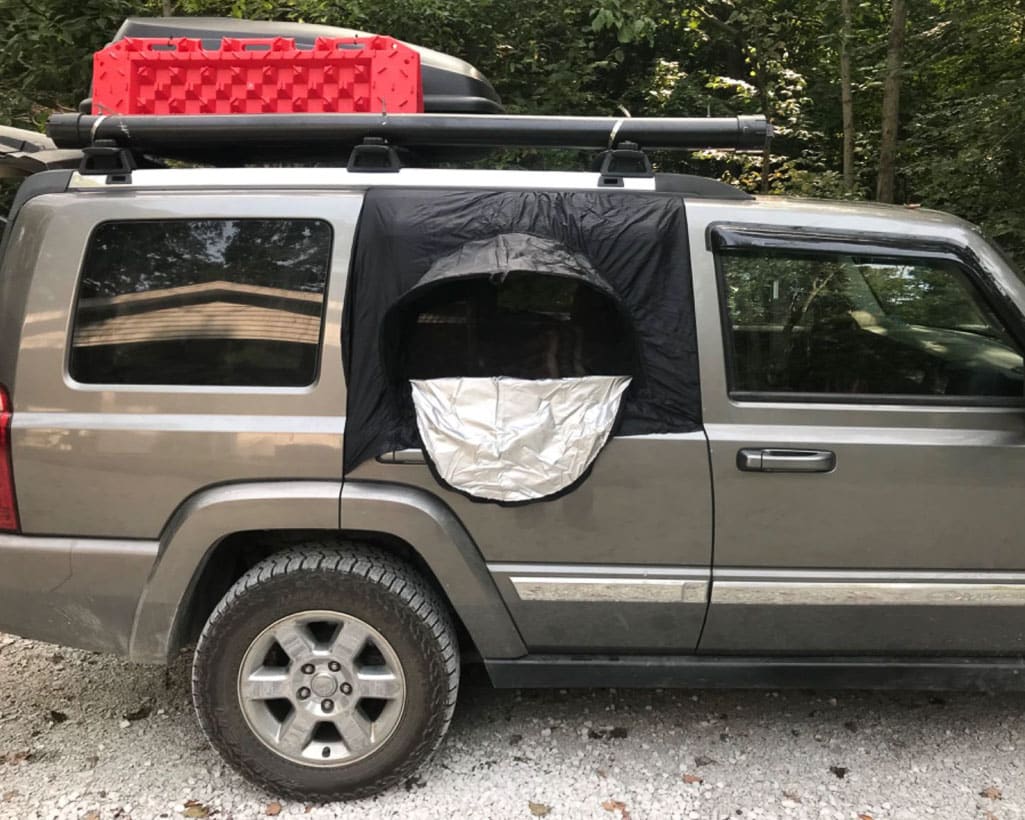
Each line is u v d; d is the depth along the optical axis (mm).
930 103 8492
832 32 9078
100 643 2400
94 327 2324
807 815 2412
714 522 2324
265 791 2488
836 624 2414
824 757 2688
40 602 2373
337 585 2326
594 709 2959
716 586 2354
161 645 2385
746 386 2338
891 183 8445
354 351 2281
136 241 2340
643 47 10039
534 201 2320
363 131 2393
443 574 2338
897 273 2393
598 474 2297
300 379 2305
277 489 2291
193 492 2312
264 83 2713
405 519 2295
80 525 2336
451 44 7281
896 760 2672
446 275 2037
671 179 2406
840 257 2367
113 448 2295
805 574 2359
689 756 2691
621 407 2279
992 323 2402
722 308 2324
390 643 2359
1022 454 2305
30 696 3025
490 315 2322
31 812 2406
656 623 2412
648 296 2285
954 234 2393
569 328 2326
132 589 2342
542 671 2461
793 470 2281
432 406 2236
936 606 2387
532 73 7668
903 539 2342
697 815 2410
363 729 2420
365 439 2270
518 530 2332
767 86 9594
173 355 2324
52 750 2709
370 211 2324
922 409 2330
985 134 6383
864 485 2307
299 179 2379
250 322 2320
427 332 2320
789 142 9828
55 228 2328
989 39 7480
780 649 2457
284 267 2324
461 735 2793
